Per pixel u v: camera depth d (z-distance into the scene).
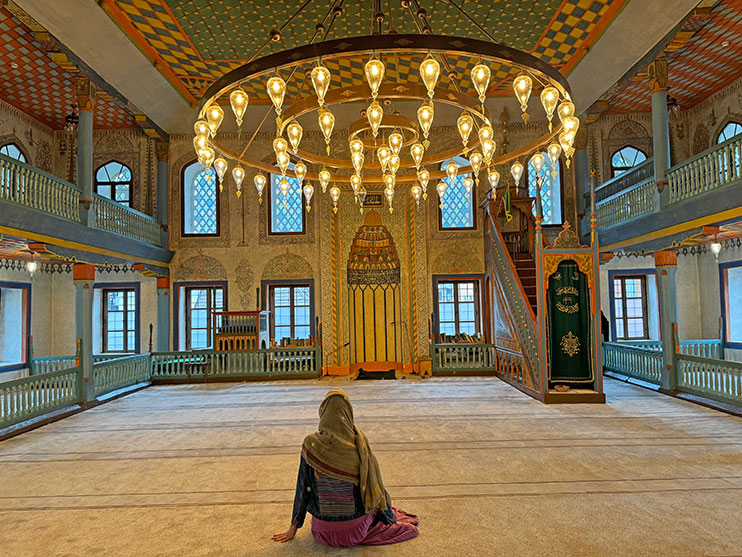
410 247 13.09
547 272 8.73
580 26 9.25
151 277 13.55
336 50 3.83
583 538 3.47
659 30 8.65
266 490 4.60
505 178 12.77
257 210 13.23
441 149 13.18
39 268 13.09
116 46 9.20
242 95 4.66
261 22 8.77
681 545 3.34
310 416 7.85
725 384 7.91
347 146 13.05
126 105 11.01
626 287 13.69
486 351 12.19
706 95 12.28
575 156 12.92
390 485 4.61
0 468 5.43
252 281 13.13
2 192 7.11
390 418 7.50
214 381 11.83
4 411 7.05
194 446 6.19
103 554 3.39
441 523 3.75
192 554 3.35
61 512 4.15
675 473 4.82
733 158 7.27
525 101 4.61
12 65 9.87
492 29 9.26
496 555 3.24
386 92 5.01
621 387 10.13
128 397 9.94
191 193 13.45
